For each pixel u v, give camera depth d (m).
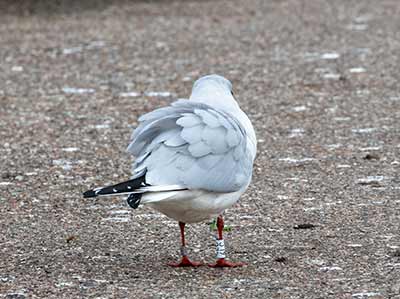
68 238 11.12
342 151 15.02
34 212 12.27
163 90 19.09
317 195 12.85
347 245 10.70
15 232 11.43
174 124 9.55
